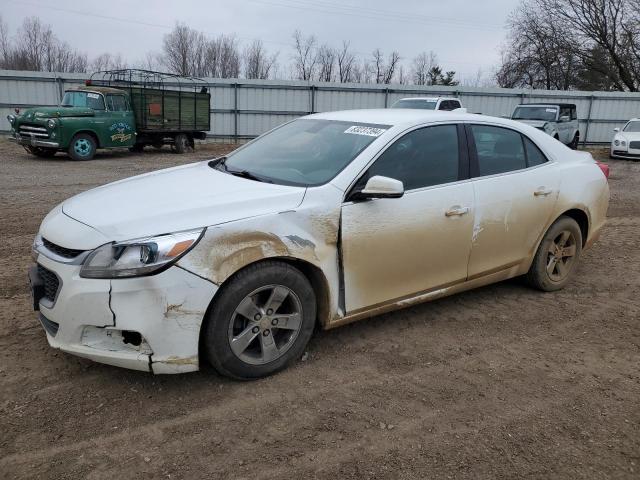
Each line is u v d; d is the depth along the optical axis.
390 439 2.86
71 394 3.14
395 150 3.81
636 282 5.51
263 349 3.33
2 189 9.98
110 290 2.86
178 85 22.91
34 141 15.04
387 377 3.48
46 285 3.21
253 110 23.88
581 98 26.67
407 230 3.75
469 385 3.42
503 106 26.30
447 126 4.15
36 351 3.60
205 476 2.54
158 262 2.87
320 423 2.97
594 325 4.41
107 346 3.02
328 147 3.94
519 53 40.03
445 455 2.75
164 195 3.44
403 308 4.16
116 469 2.56
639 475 2.66
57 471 2.54
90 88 16.30
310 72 49.25
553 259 4.99
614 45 34.44
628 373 3.66
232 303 3.12
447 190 3.96
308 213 3.35
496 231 4.31
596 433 2.98
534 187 4.54
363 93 24.83
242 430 2.89
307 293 3.43
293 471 2.60
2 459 2.60
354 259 3.57
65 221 3.27
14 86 21.02
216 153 19.52
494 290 5.10
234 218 3.12
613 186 12.80
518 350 3.93
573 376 3.59
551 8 36.62
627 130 20.67
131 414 2.98
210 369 3.46
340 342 3.92
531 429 2.99
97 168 13.84
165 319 2.91
